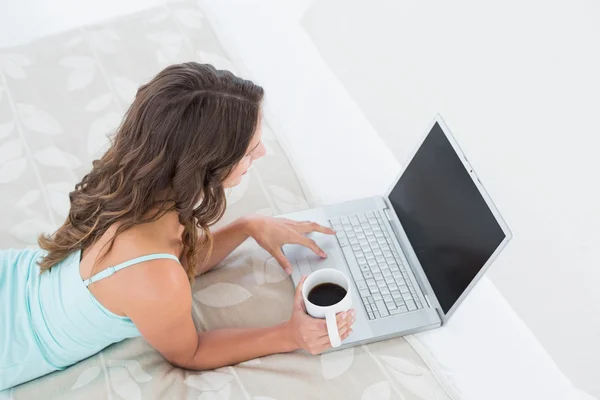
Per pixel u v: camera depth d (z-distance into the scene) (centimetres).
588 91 169
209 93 106
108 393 128
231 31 203
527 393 131
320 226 150
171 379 130
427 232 144
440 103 185
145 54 193
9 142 170
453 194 135
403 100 187
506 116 177
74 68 189
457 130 179
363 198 160
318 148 173
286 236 147
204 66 109
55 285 122
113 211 112
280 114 180
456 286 135
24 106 179
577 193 162
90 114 178
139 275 112
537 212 164
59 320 123
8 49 193
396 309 140
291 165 168
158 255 113
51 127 175
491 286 150
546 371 134
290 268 146
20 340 126
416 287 144
